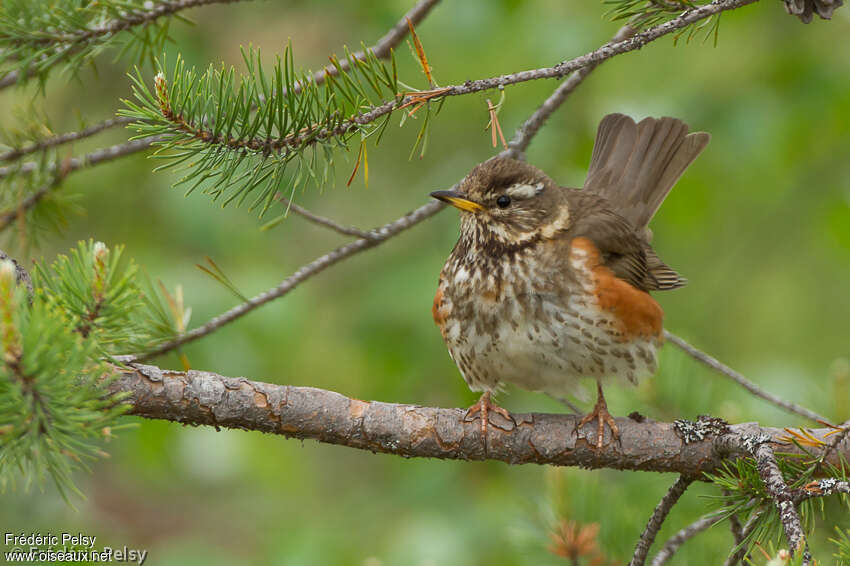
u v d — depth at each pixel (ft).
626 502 28.50
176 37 42.27
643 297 27.12
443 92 20.17
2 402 16.24
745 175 47.03
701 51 44.98
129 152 28.14
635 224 34.76
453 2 42.39
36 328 16.34
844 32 45.70
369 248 27.96
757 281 51.06
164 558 45.01
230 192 42.06
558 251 27.25
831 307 50.49
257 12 46.42
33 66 24.25
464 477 42.63
